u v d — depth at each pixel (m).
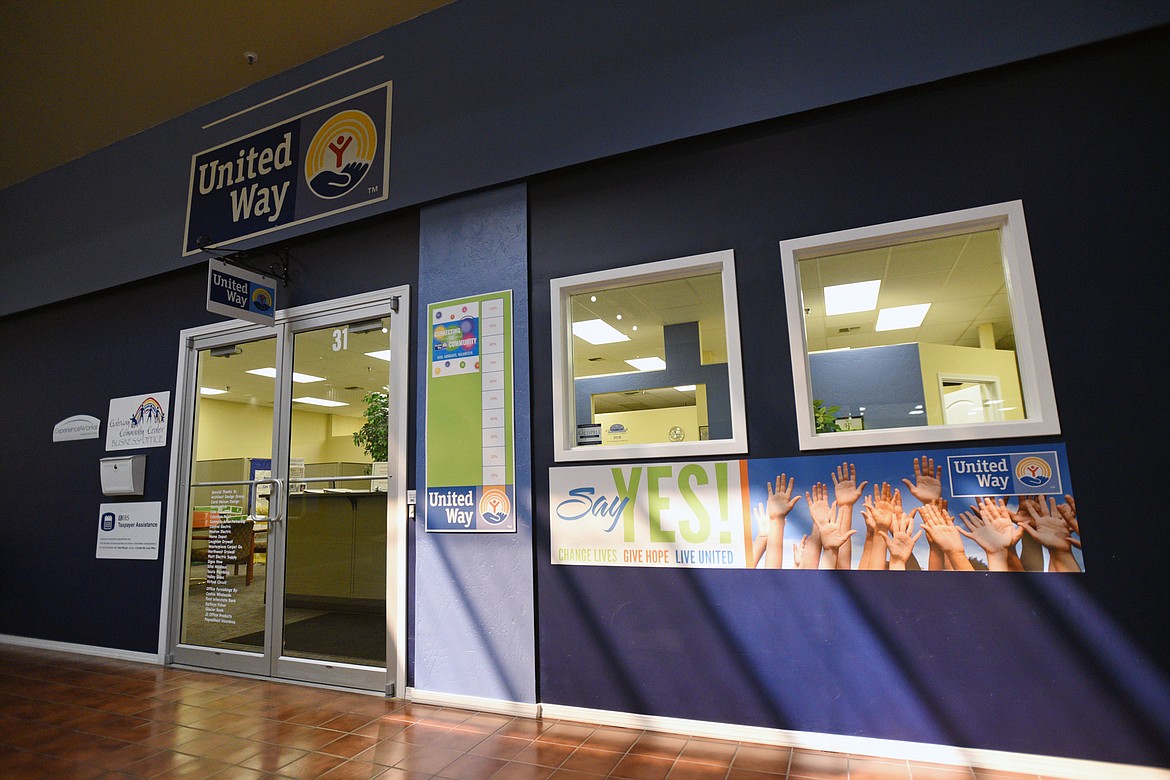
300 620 4.32
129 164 5.60
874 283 3.28
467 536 3.82
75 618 5.30
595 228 3.78
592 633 3.46
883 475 3.02
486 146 4.04
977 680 2.77
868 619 2.96
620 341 3.73
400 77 4.42
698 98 3.51
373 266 4.47
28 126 5.55
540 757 2.95
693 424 3.49
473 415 3.91
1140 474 2.67
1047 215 2.92
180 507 4.93
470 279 4.04
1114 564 2.66
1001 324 3.03
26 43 4.70
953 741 2.78
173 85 5.07
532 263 3.92
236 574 4.63
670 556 3.34
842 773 2.69
